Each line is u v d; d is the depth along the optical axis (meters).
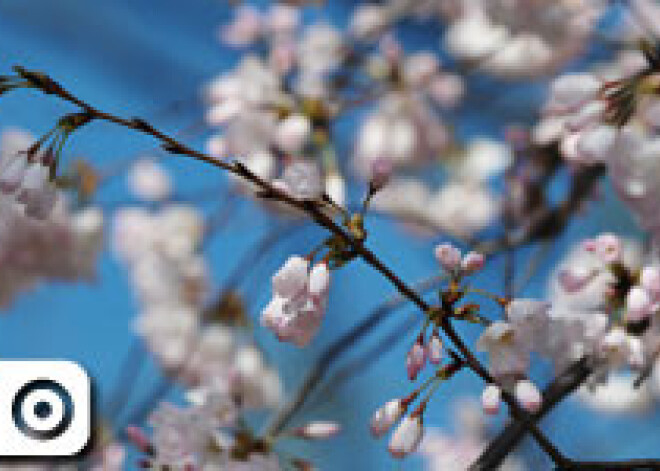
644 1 7.01
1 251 6.66
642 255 3.95
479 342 3.27
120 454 5.00
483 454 3.65
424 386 3.31
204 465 4.24
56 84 2.99
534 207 5.90
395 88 6.90
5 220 3.38
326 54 6.52
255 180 3.03
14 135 5.81
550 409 3.60
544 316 3.30
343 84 6.42
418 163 7.32
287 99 5.89
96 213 6.86
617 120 3.50
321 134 5.92
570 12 5.56
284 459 4.45
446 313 3.20
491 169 7.66
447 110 7.25
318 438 4.45
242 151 5.54
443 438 7.36
